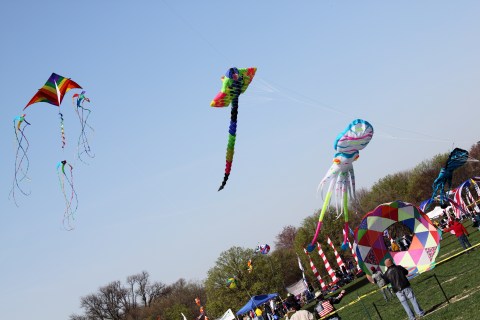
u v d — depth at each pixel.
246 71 17.03
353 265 64.44
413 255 24.38
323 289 51.72
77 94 18.75
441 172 29.31
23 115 18.14
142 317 112.94
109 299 117.56
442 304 19.17
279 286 72.06
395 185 97.44
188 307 111.56
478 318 14.91
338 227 80.88
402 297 18.55
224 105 17.23
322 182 21.48
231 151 17.33
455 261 28.92
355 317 26.33
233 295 70.69
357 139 20.20
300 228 86.69
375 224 24.42
